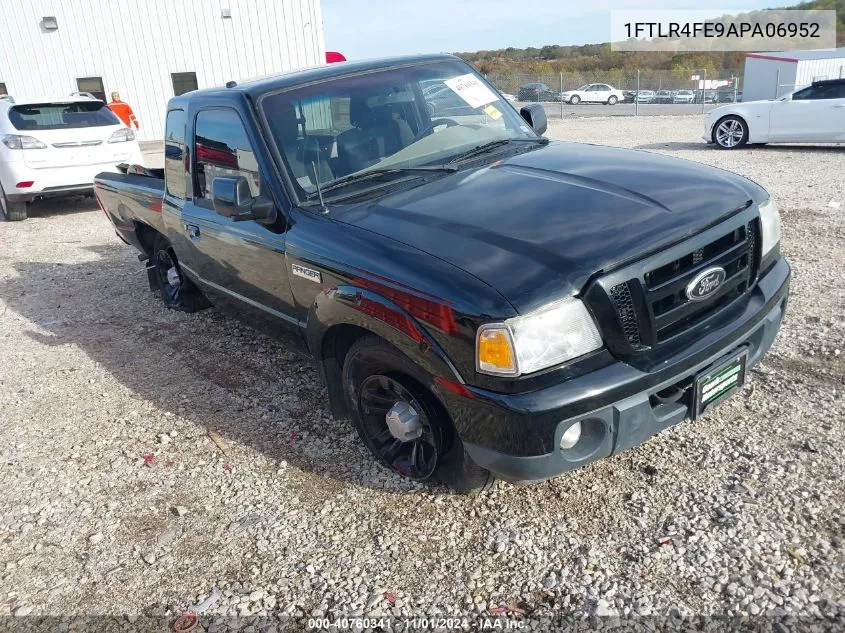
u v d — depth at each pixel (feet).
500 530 9.93
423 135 13.03
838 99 41.98
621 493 10.39
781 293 10.50
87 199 42.75
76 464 12.89
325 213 11.07
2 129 33.99
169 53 76.79
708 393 9.38
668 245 8.91
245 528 10.59
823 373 13.11
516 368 8.20
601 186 10.46
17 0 70.79
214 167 13.79
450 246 9.25
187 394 15.29
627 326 8.59
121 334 19.43
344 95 12.87
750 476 10.40
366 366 10.67
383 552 9.78
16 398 15.94
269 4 78.95
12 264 27.89
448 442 10.14
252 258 12.67
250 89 12.83
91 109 36.32
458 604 8.77
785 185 31.45
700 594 8.46
